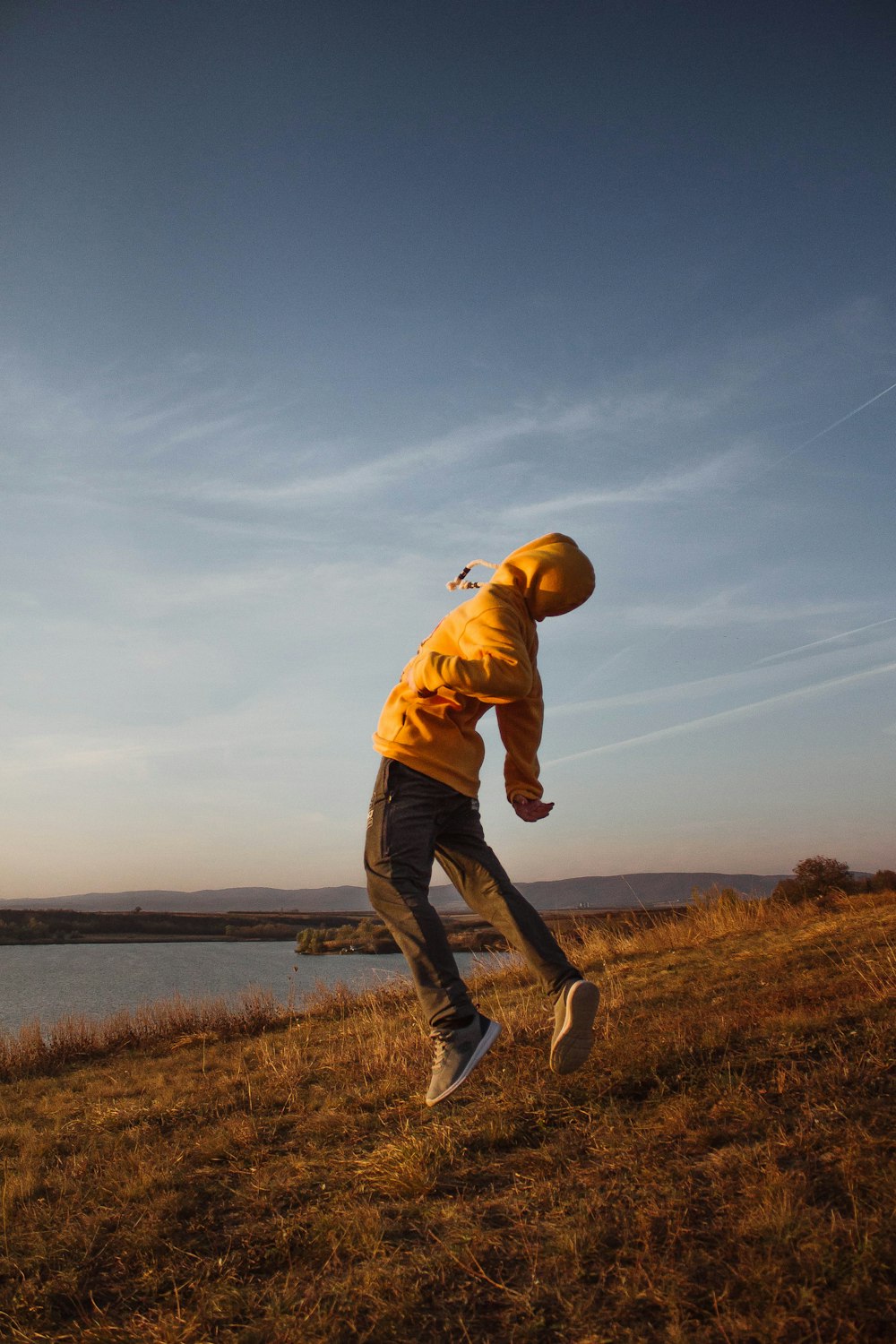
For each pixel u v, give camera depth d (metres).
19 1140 4.95
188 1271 2.76
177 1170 3.81
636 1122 3.41
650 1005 5.84
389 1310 2.22
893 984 4.88
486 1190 3.03
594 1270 2.31
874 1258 2.06
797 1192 2.49
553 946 2.68
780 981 5.91
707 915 11.02
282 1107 4.96
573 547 3.04
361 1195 3.19
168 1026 10.16
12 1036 9.86
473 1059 2.48
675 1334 1.93
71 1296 2.70
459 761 2.76
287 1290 2.47
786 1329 1.89
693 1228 2.44
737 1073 3.78
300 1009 10.24
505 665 2.62
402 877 2.64
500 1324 2.14
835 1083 3.38
